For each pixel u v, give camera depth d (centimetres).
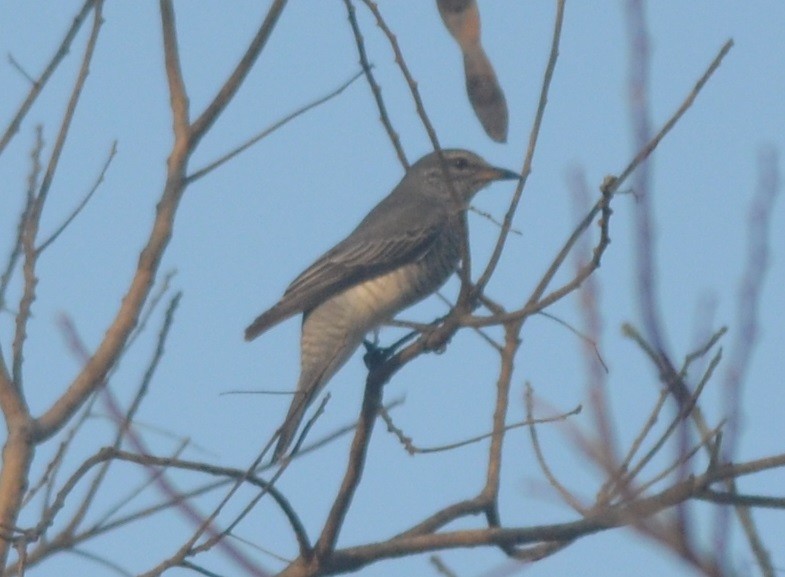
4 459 981
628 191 768
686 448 629
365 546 1075
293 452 949
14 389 1005
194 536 915
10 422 994
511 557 1108
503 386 1187
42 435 992
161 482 916
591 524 959
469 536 1038
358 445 1112
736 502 830
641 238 539
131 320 1021
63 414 997
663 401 876
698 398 696
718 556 518
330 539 1070
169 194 1065
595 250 923
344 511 1078
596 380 603
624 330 628
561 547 1105
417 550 1061
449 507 1142
